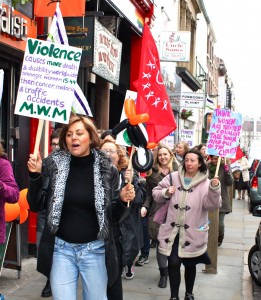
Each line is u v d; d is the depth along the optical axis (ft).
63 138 11.88
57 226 11.34
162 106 15.64
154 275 22.67
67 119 12.57
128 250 15.12
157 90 15.65
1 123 23.17
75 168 11.67
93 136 11.79
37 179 11.30
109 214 11.51
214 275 23.31
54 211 11.32
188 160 17.47
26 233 24.36
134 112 12.24
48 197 11.61
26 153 24.31
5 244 18.38
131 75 44.83
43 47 12.81
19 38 21.84
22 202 19.83
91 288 11.66
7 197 13.51
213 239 23.52
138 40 44.34
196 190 17.43
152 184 21.61
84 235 11.48
